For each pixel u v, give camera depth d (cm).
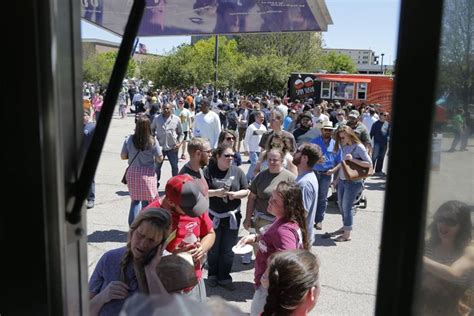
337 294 516
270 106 1809
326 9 266
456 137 86
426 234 85
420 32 79
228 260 505
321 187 735
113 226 721
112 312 219
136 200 602
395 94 81
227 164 482
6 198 94
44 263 95
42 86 91
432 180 84
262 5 279
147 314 135
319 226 755
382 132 1274
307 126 759
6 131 92
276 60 3500
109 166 1286
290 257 215
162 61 3391
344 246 681
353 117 940
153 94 2169
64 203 97
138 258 225
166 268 225
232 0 283
